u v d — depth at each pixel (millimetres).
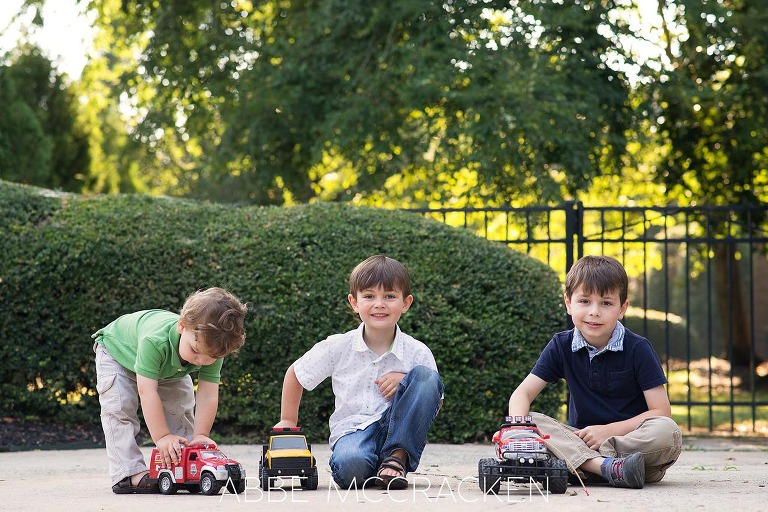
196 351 4441
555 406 8602
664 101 14594
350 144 14578
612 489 4379
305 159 15742
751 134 14273
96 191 19469
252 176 15961
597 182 17188
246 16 16172
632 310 28344
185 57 15977
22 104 17516
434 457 7133
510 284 8648
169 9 16000
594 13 13180
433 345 8445
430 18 13508
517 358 8547
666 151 16453
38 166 17594
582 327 4688
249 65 15641
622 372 4723
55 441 8227
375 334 4766
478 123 12555
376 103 13789
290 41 15453
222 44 15656
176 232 8680
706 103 14477
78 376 8625
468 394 8469
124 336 4844
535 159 12656
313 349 4836
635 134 14117
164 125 16797
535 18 12633
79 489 5023
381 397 4715
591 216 18672
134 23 17047
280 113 15062
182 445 4551
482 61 12812
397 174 15195
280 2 15844
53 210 8859
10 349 8516
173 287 8484
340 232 8719
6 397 8633
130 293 8492
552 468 4172
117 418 4742
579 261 4793
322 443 8438
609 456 4574
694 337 27781
